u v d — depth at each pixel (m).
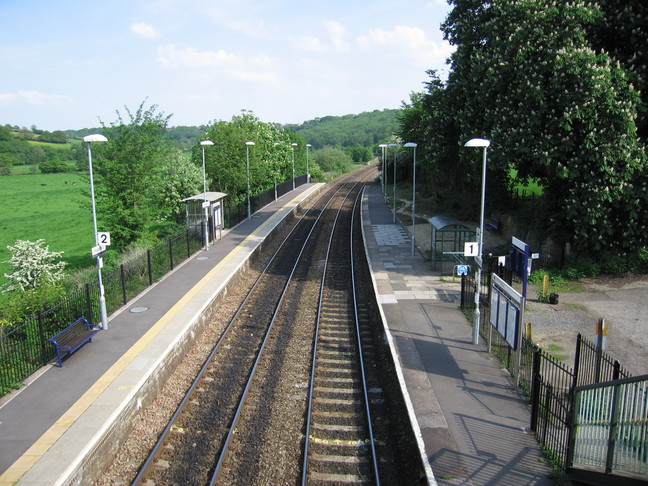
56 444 9.40
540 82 19.84
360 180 81.38
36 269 21.03
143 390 11.91
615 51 20.75
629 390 7.36
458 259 23.05
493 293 13.97
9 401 10.99
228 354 15.16
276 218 38.84
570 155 20.39
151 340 14.36
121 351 13.60
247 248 27.86
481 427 10.42
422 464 9.27
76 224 46.16
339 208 49.78
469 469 9.05
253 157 40.84
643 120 20.38
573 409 8.59
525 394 11.80
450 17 26.12
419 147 45.75
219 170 38.69
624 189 19.52
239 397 12.52
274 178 51.19
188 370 14.16
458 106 26.25
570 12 19.75
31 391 11.42
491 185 31.42
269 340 16.25
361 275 24.58
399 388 12.30
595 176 19.75
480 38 24.14
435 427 10.43
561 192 22.09
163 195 33.22
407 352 14.47
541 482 8.67
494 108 22.73
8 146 127.31
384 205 49.28
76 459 8.96
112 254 25.67
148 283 20.44
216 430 11.03
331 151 106.00
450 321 17.09
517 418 10.79
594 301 18.44
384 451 10.39
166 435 10.73
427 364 13.62
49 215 51.88
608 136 19.12
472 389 12.15
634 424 7.26
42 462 8.89
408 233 34.38
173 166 35.59
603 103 19.00
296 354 15.20
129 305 17.67
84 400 10.99
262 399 12.42
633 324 16.16
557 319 16.77
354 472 9.70
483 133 23.50
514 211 30.44
